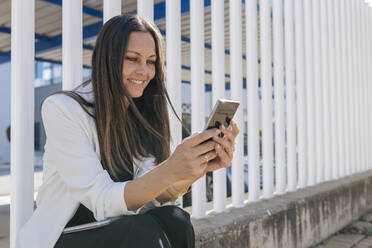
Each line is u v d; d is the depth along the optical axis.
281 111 3.02
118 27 1.16
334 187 3.38
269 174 2.81
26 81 1.50
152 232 0.96
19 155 1.48
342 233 3.40
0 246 2.33
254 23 2.72
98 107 1.15
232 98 2.53
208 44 6.87
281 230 2.55
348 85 4.28
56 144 1.09
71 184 1.05
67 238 1.07
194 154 1.01
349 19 4.38
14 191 1.48
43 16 5.36
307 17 3.46
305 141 3.35
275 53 3.01
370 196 4.28
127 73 1.18
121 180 1.19
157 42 1.24
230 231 2.07
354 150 4.43
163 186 1.02
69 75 1.64
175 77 2.10
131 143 1.24
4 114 15.75
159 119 1.38
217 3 2.41
